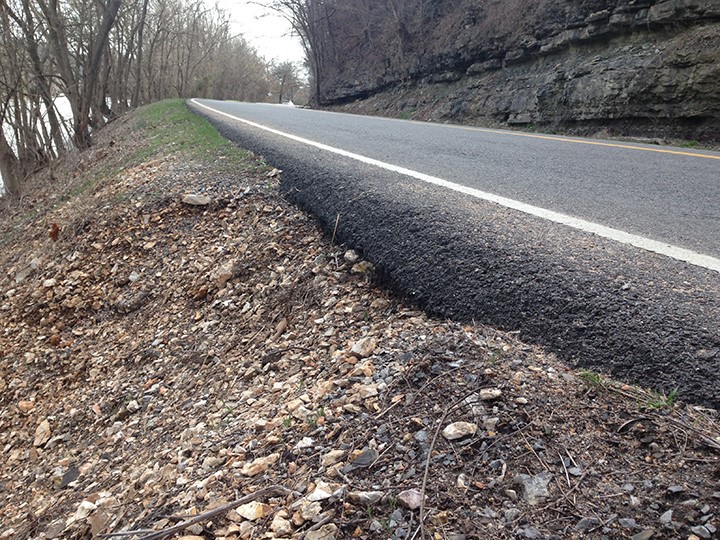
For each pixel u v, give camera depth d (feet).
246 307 12.50
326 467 6.19
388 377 7.45
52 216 25.80
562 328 7.72
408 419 6.49
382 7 82.64
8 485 11.18
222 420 8.67
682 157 20.12
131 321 15.02
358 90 88.84
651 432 5.60
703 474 4.97
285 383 8.95
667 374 6.42
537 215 12.06
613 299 7.89
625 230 10.96
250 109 53.26
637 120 35.50
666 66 33.04
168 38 133.59
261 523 5.71
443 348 7.58
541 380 6.65
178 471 7.55
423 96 67.36
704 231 10.87
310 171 17.08
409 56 72.84
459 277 9.59
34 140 54.49
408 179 15.67
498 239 10.44
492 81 54.13
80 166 40.63
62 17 55.21
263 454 6.95
